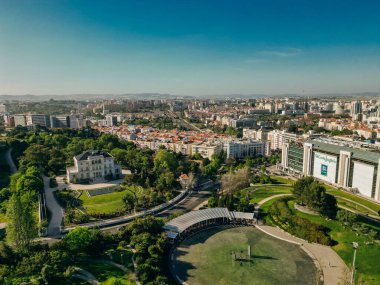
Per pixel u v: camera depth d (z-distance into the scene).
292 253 163.75
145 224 169.00
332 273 145.00
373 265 146.75
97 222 193.38
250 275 143.75
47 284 121.81
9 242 150.50
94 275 132.25
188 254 161.75
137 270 133.75
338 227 183.12
